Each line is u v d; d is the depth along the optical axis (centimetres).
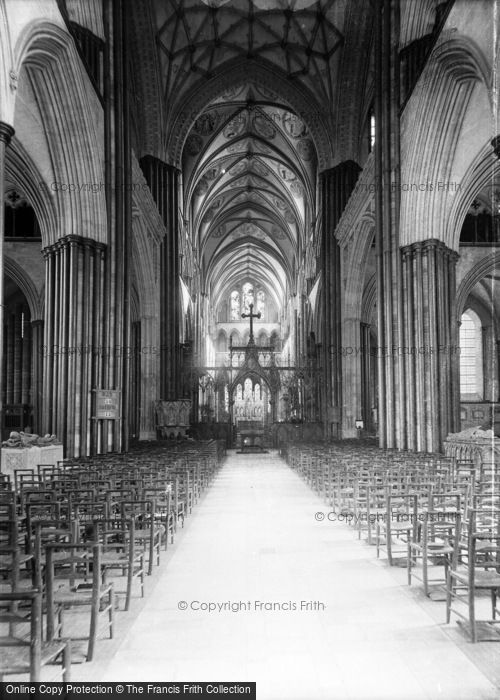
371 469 1212
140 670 512
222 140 4250
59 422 1962
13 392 3108
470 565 564
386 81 2206
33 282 2862
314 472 1767
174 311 3388
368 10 2972
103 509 780
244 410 4859
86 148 1972
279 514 1308
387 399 2180
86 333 1998
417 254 2044
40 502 737
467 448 1666
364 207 2712
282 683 490
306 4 3153
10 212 2888
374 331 3819
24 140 1917
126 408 2156
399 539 974
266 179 4925
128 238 2231
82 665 520
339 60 3259
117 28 2175
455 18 1645
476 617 635
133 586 755
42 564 615
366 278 3531
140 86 3234
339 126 3347
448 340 2025
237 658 538
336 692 475
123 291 2183
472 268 2964
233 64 3469
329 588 746
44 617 599
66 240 1997
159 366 3275
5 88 1277
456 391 2053
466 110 1886
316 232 4075
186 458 1669
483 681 491
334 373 3281
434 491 948
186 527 1159
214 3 3167
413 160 2039
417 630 602
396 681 493
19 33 1416
